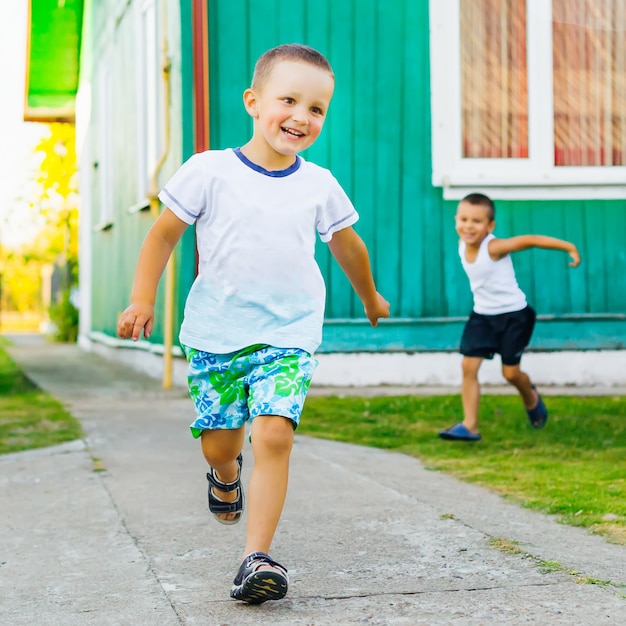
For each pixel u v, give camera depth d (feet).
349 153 23.97
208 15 23.38
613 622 7.71
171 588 8.88
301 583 8.94
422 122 24.07
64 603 8.55
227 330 8.96
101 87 39.09
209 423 9.02
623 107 24.45
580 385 23.88
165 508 12.03
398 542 10.26
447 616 7.92
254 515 8.30
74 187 51.42
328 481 13.44
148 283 8.91
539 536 10.54
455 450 16.14
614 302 24.23
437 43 24.02
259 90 8.93
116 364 34.88
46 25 43.86
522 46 24.27
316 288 9.25
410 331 23.88
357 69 23.94
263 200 8.99
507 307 16.70
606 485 13.21
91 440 17.15
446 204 24.09
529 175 24.02
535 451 15.97
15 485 13.58
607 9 24.36
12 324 106.93
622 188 24.22
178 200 9.00
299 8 23.68
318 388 23.38
